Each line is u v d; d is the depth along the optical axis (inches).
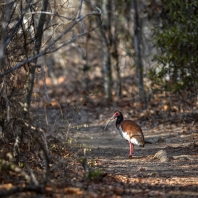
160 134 783.1
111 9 1203.2
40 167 457.1
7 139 458.0
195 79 847.7
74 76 1611.7
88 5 1176.8
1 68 441.7
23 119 429.7
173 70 928.9
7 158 427.8
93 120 973.2
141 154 628.7
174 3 834.2
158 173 486.9
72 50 1766.7
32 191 350.9
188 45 838.5
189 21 829.8
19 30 482.0
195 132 763.4
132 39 1205.7
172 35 820.0
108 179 442.3
